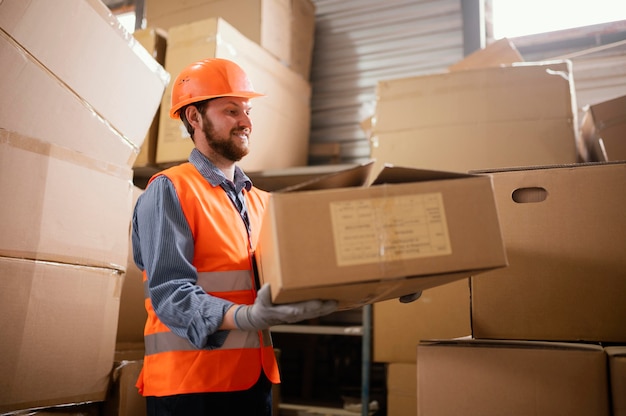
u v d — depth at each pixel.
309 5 3.25
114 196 1.59
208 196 1.38
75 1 1.34
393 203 0.97
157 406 1.29
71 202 1.43
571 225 1.20
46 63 1.31
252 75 2.61
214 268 1.32
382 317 2.20
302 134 3.05
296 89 3.01
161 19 3.05
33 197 1.32
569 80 2.13
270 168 2.70
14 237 1.28
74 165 1.44
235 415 1.27
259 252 1.20
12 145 1.27
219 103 1.50
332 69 3.36
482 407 1.07
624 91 2.68
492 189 1.00
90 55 1.43
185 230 1.29
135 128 1.67
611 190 1.19
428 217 0.97
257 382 1.34
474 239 0.97
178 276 1.24
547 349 1.05
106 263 1.54
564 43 2.91
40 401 1.33
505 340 1.20
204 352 1.27
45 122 1.35
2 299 1.24
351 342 3.01
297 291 0.94
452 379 1.10
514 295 1.21
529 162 2.11
